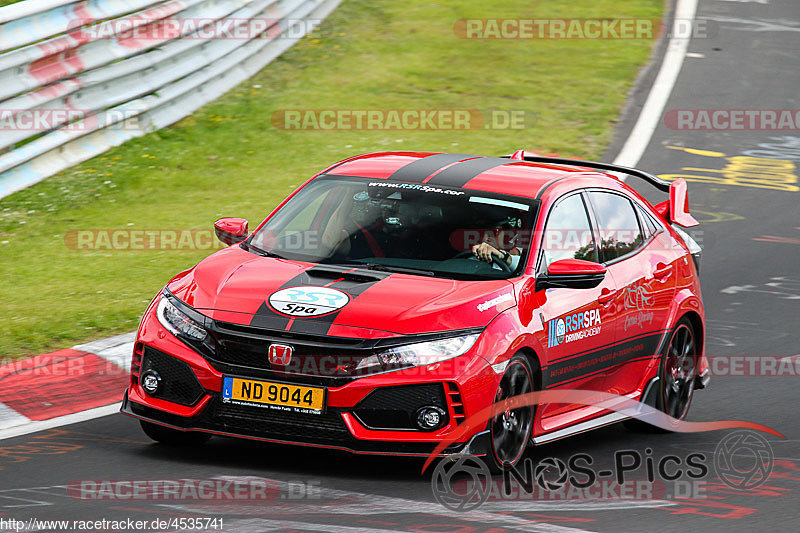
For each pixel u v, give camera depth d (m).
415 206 24.00
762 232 44.75
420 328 20.61
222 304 21.27
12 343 28.03
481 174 25.02
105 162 46.91
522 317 21.84
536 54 72.50
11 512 18.38
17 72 40.62
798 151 57.19
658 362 26.05
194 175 47.31
